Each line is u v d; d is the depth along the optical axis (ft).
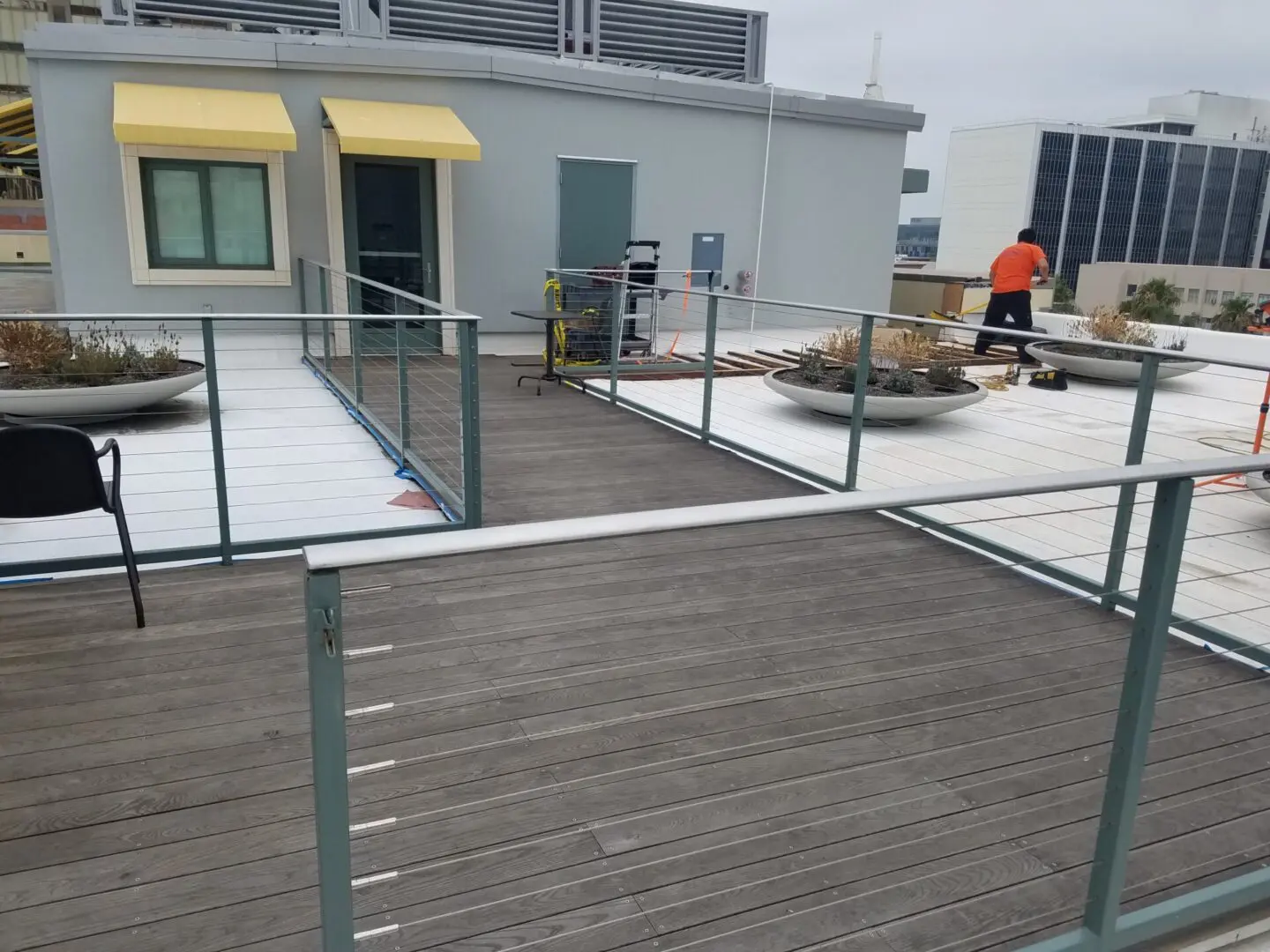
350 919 4.33
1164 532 5.56
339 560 3.71
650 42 42.04
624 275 31.63
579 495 17.65
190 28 31.68
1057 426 26.11
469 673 10.32
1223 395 32.83
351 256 33.53
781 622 11.96
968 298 56.49
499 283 36.35
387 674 10.21
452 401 25.36
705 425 22.34
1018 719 9.85
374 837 7.57
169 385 21.18
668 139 37.99
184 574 13.19
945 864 7.55
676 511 4.36
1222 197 524.11
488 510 16.49
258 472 18.47
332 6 35.73
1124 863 6.19
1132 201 508.94
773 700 10.06
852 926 6.84
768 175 40.40
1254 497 19.71
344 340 32.91
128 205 30.53
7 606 11.92
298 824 7.79
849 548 15.03
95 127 30.14
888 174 43.06
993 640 11.71
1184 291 182.39
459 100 34.17
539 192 36.19
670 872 7.33
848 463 17.69
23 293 58.29
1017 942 6.73
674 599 12.60
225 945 6.43
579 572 13.53
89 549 13.96
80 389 19.83
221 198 31.68
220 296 32.24
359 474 18.54
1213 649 11.77
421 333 34.30
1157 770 9.14
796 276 42.29
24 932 6.50
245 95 31.12
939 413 23.71
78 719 9.26
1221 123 588.91
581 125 36.29
